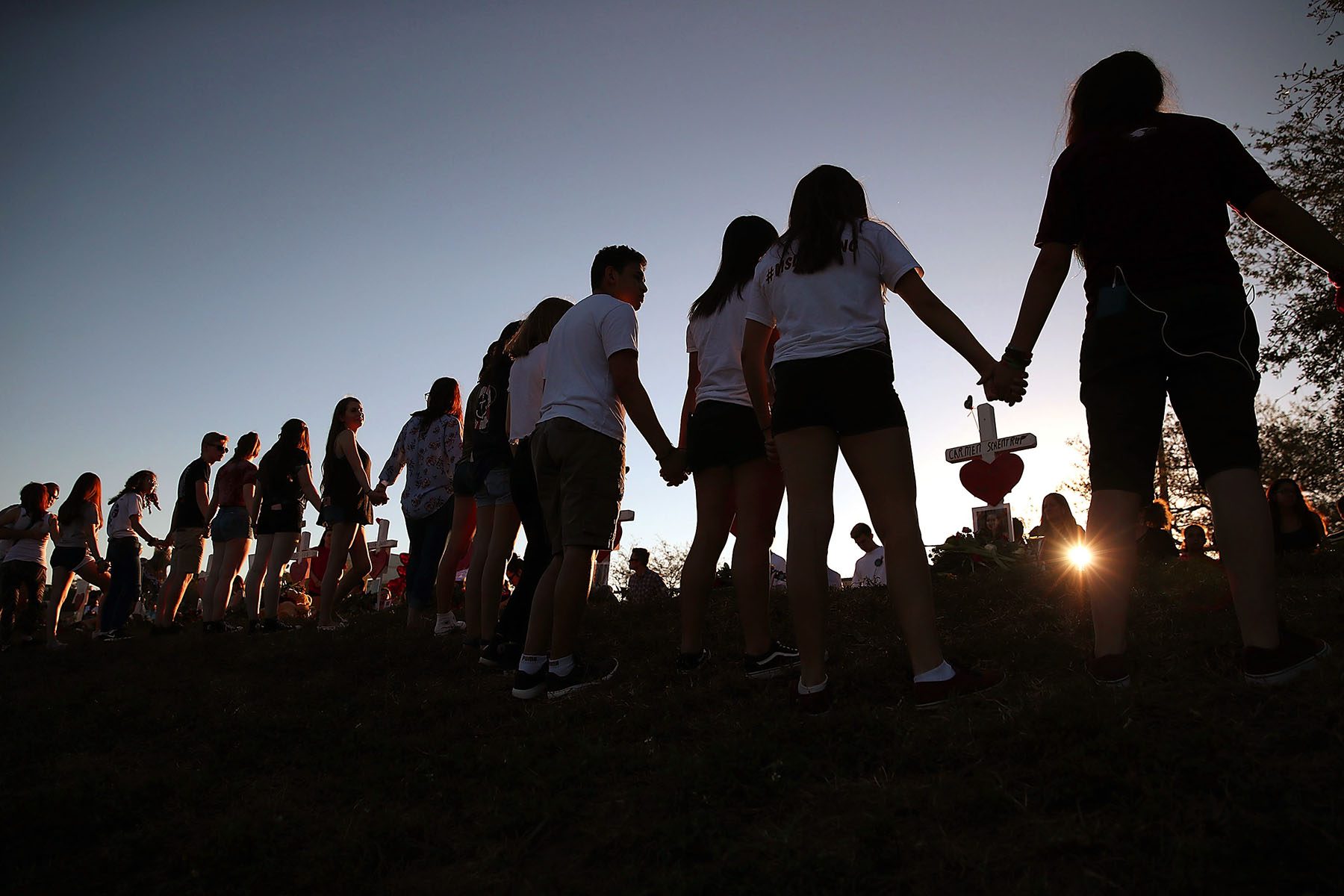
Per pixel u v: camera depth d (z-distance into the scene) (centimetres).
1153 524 728
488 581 566
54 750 446
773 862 237
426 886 263
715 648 491
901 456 341
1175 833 217
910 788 267
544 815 289
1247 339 299
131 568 990
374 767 364
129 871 299
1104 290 312
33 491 976
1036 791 251
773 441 386
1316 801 219
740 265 446
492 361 599
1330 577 485
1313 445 2119
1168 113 326
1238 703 280
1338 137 1638
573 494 436
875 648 443
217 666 638
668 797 285
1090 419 319
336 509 795
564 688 438
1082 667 357
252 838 298
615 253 488
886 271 353
